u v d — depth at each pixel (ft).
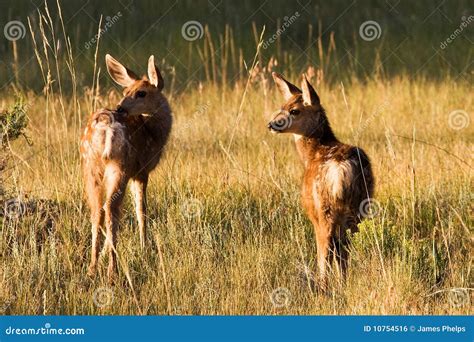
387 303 37.99
